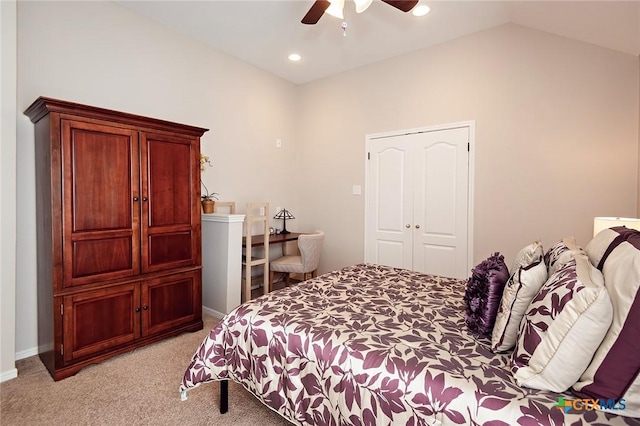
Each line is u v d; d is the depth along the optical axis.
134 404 1.79
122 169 2.29
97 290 2.18
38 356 2.35
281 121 4.39
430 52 3.44
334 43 3.40
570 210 2.75
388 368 1.17
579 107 2.69
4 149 2.02
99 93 2.66
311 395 1.33
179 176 2.65
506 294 1.30
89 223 2.14
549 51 2.80
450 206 3.37
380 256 3.90
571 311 0.96
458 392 1.02
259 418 1.70
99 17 2.65
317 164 4.45
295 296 1.89
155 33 3.02
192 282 2.76
